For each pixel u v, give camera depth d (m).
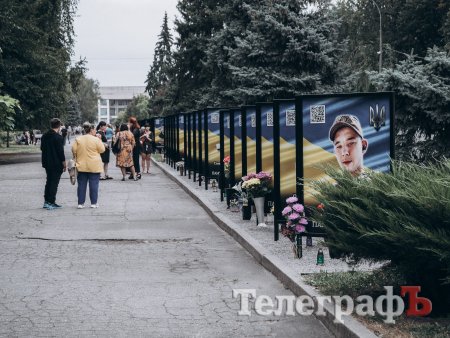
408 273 6.35
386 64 46.62
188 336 6.11
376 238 6.11
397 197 5.96
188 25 44.34
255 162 14.02
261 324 6.50
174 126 31.08
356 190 6.51
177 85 45.97
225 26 32.91
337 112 9.27
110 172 30.67
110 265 9.47
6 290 7.91
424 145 13.23
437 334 5.58
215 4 44.12
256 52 22.92
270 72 23.11
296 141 9.40
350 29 52.25
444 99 12.32
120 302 7.35
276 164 10.53
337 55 23.55
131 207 16.73
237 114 15.03
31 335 6.11
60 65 40.38
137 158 26.44
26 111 36.66
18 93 35.97
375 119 9.13
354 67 51.59
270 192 12.36
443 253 5.59
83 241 11.59
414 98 12.36
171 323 6.53
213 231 12.79
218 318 6.71
